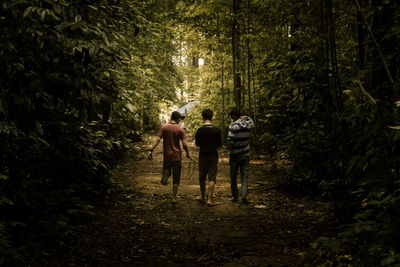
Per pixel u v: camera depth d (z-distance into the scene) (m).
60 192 5.98
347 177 5.44
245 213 7.15
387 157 3.50
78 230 5.76
